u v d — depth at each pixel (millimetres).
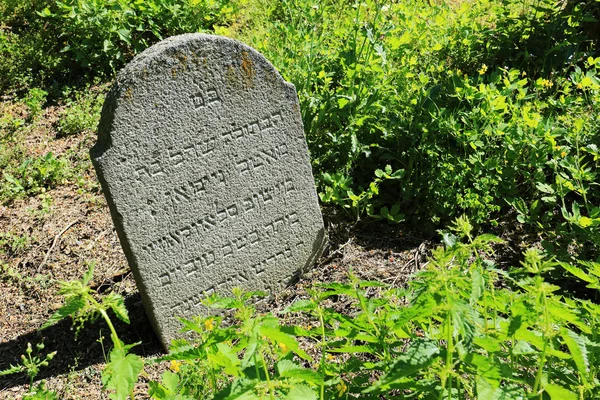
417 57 5996
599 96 4816
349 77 5086
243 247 4109
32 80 6730
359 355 3465
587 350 2203
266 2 7668
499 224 4613
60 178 5590
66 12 7129
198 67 3551
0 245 4871
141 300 4289
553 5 6523
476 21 6715
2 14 7582
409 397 2203
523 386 2520
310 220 4387
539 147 4555
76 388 3693
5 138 6086
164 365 3791
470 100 4934
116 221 3566
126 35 6672
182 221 3773
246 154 3920
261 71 3809
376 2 6504
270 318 2088
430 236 4664
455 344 1938
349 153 4922
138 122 3434
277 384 1862
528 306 2064
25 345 4043
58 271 4625
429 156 4719
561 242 4379
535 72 5641
